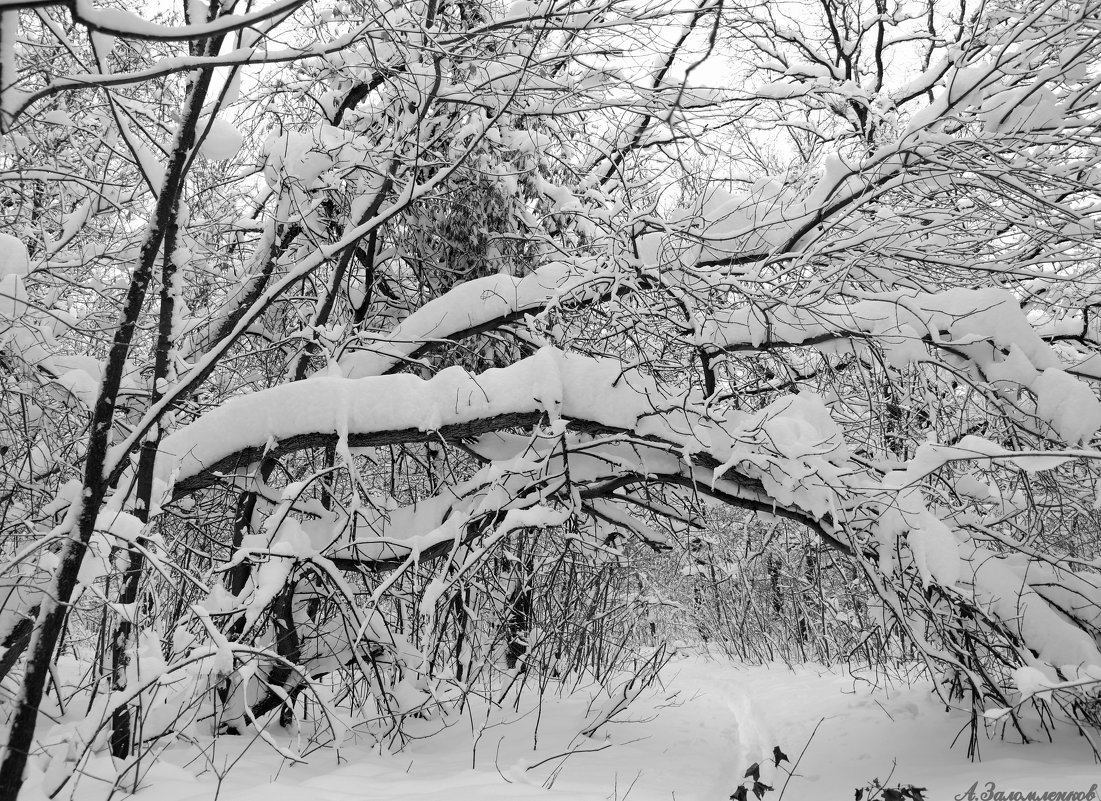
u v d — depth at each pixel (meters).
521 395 5.99
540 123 7.55
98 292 6.29
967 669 5.77
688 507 7.02
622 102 6.77
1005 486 7.19
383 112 7.34
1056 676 5.49
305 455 7.51
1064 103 6.51
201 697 4.80
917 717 7.34
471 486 6.58
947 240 7.23
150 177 4.37
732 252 6.99
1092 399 5.85
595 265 6.74
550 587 7.17
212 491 7.12
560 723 7.14
